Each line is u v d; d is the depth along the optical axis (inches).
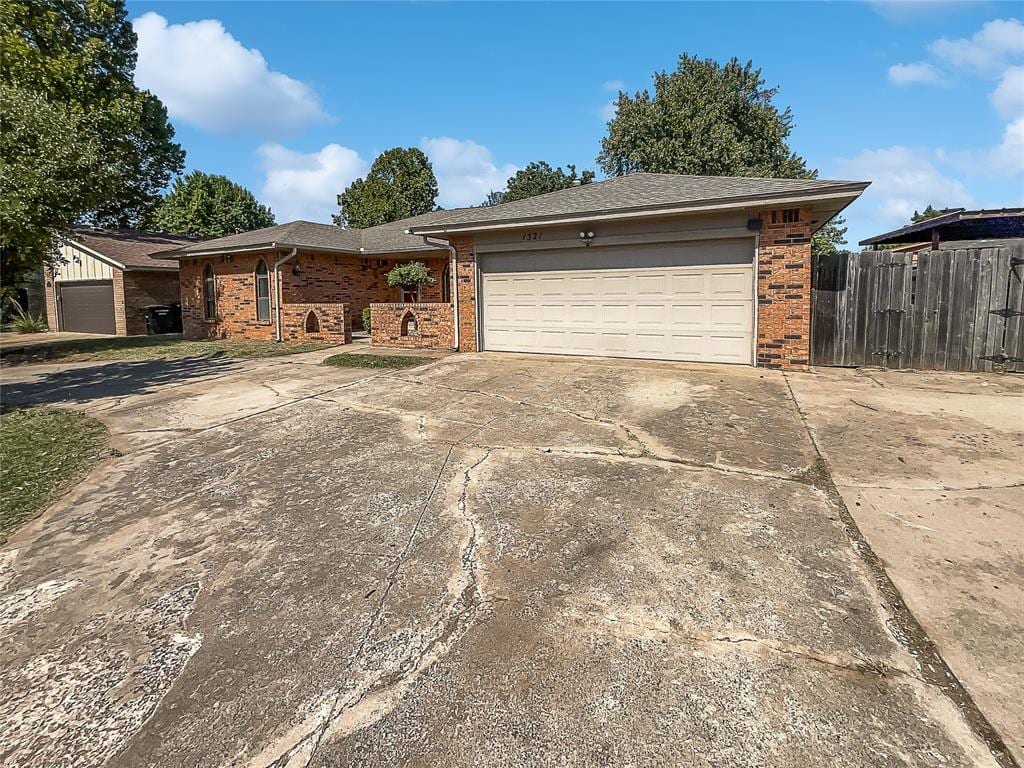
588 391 281.1
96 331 831.1
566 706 79.0
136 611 109.3
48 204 451.2
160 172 1043.3
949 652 86.1
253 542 135.7
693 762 69.1
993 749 68.8
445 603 106.0
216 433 232.7
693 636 93.0
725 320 356.5
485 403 263.4
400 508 150.7
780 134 1312.7
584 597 105.5
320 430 229.9
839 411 232.7
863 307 343.3
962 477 156.6
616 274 385.7
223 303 669.9
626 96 1255.5
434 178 1790.1
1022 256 312.3
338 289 692.7
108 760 74.5
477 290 438.3
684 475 165.2
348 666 90.2
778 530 128.6
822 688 80.1
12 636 103.0
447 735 75.0
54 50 741.3
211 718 80.9
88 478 186.2
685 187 400.5
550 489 158.2
